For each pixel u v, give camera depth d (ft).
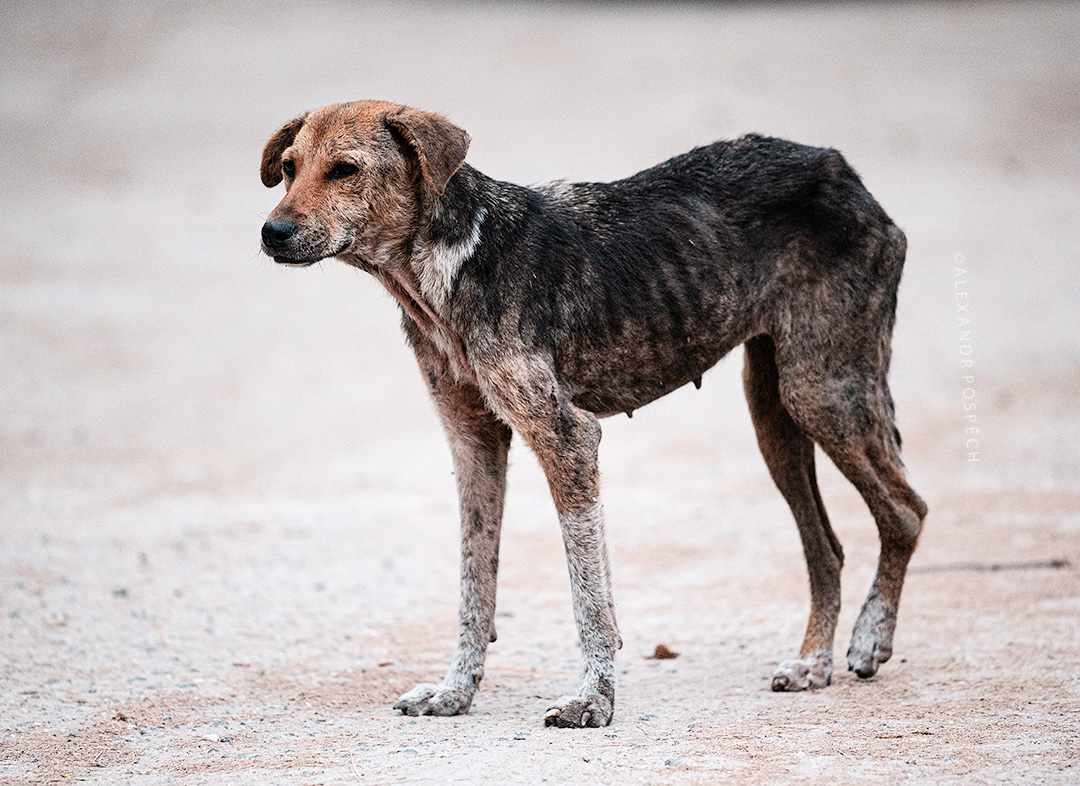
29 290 82.12
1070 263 81.92
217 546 41.78
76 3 158.51
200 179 104.37
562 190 26.07
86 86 130.00
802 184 26.30
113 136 114.83
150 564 39.19
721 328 25.88
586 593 23.54
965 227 89.10
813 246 26.11
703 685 26.71
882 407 26.76
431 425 62.64
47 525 44.16
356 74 131.03
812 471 28.17
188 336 75.77
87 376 68.59
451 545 42.39
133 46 142.92
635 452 57.52
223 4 161.27
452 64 135.74
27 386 66.64
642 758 20.57
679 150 103.60
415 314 24.76
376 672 28.32
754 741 21.59
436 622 33.27
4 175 105.91
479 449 25.50
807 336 26.14
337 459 56.39
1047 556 36.94
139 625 32.37
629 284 24.88
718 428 61.26
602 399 25.35
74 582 36.70
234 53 140.67
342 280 88.94
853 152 105.29
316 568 39.22
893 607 26.78
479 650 25.18
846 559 38.14
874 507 26.66
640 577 38.11
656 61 136.36
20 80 131.85
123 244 91.35
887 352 27.32
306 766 20.76
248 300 82.94
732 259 25.80
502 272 23.75
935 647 28.91
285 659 29.48
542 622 33.63
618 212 25.70
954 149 105.91
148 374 69.46
